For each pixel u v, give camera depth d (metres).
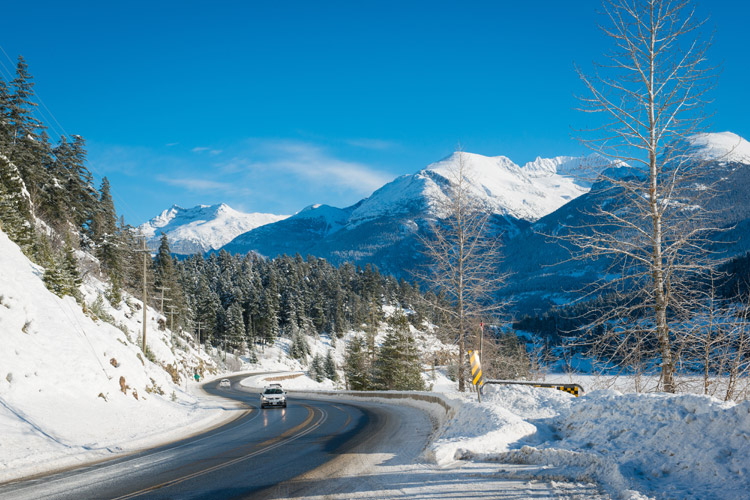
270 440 15.28
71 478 9.80
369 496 7.32
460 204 23.75
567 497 6.53
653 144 12.84
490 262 23.72
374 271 164.75
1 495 8.45
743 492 5.86
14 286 21.55
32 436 13.79
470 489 7.30
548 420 11.95
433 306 24.67
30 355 18.62
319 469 9.74
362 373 58.44
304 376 100.00
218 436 17.05
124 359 24.81
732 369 11.82
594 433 9.31
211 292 125.50
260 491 7.95
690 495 6.07
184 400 33.56
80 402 18.52
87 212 69.00
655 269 12.38
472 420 12.53
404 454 11.19
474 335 24.61
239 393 58.75
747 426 6.79
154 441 16.16
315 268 169.00
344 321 138.75
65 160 67.94
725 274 11.77
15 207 36.28
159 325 72.50
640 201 12.76
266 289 130.38
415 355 50.09
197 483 8.80
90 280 53.91
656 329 12.48
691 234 12.05
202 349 102.19
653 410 8.60
